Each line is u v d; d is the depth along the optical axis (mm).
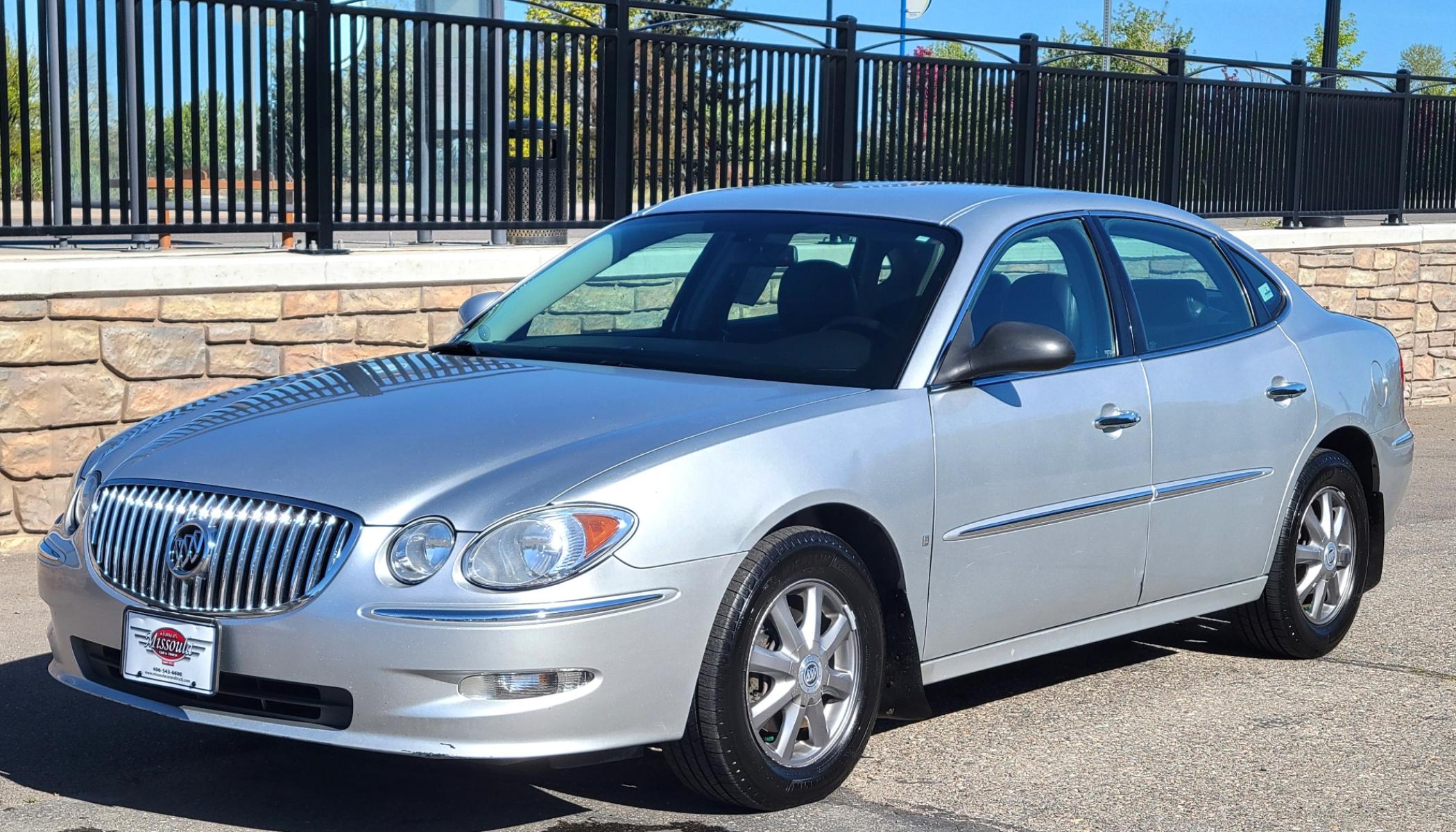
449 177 8648
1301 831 4066
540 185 9320
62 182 7258
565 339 4992
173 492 3930
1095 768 4531
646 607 3703
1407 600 6875
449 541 3619
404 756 4504
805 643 4090
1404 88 14328
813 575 4086
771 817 4066
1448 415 13500
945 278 4703
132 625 3873
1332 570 5895
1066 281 5055
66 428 7113
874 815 4098
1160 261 5465
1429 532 8461
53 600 4117
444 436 3969
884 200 5191
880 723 4953
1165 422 5105
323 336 7859
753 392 4320
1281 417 5582
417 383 4496
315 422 4156
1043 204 5191
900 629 4387
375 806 4117
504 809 4098
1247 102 13141
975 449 4492
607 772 4410
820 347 4602
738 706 3895
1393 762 4652
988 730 4895
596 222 9320
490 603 3562
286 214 8000
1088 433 4836
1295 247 12773
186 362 7414
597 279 5215
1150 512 5074
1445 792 4391
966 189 5336
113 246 9102
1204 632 6277
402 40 8375
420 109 8484
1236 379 5422
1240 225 16078
